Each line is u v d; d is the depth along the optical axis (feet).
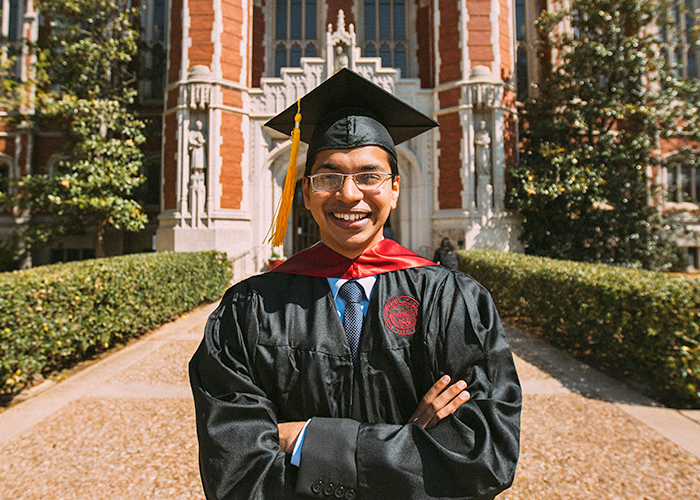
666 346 12.34
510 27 38.93
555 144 35.14
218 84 35.96
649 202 42.96
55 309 14.08
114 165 33.32
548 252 34.83
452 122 37.04
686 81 32.91
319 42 46.93
